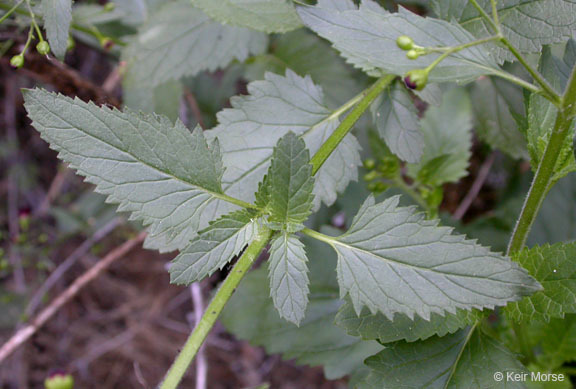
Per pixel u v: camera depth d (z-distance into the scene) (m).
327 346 0.57
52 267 0.93
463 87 0.60
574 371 0.54
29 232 0.94
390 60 0.43
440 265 0.41
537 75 0.41
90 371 1.05
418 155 0.50
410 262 0.41
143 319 1.07
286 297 0.42
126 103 0.62
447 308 0.40
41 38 0.49
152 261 1.08
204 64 0.59
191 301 1.08
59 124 0.42
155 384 1.04
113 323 1.07
